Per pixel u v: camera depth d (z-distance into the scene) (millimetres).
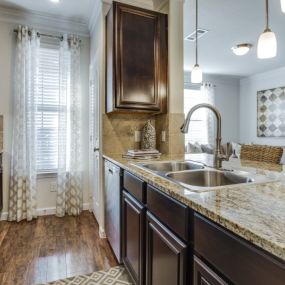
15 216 2859
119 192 1877
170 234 1062
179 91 2439
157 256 1208
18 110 2861
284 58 4684
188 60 4824
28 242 2324
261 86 5973
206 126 6035
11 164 2885
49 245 2270
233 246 681
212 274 775
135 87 2250
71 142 3117
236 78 6422
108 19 2346
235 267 672
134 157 2145
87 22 3131
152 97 2328
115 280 1744
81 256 2078
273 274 553
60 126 3059
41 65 3076
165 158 2162
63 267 1909
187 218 927
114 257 2059
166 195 1103
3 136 2891
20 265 1931
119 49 2189
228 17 3025
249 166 1657
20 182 2859
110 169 2170
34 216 2947
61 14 2941
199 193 967
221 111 6316
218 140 1585
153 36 2322
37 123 3064
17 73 2865
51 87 3129
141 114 2615
